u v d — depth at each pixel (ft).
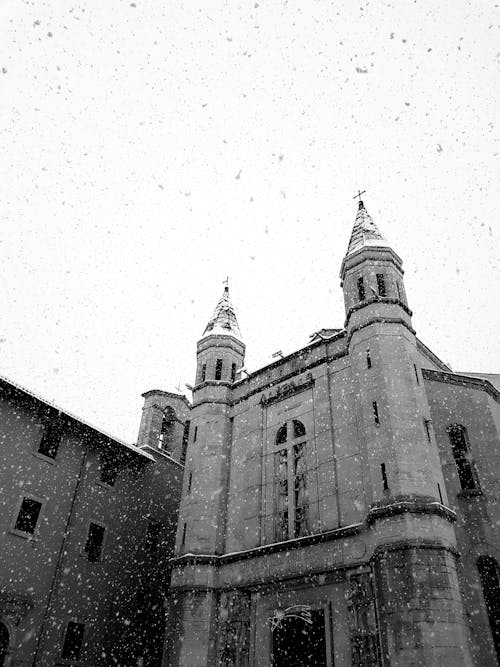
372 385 69.05
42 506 77.10
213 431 87.86
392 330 72.79
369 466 63.57
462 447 69.36
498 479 64.18
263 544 72.13
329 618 60.29
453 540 57.31
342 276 85.87
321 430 74.84
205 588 72.02
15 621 67.82
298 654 63.05
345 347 79.20
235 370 97.91
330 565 62.23
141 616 86.94
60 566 76.23
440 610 50.80
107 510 87.97
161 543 96.37
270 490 76.43
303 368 83.05
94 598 80.02
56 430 83.71
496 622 55.42
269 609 66.54
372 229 88.74
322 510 68.49
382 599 54.13
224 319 104.88
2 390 76.89
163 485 102.47
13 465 74.95
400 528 56.03
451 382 73.72
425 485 59.57
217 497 80.59
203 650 67.00
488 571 58.70
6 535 70.85
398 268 83.76
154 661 84.89
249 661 64.54
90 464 87.66
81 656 75.05
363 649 54.80
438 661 48.08
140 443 105.29
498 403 74.43
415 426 64.08
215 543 76.54
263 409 85.51
